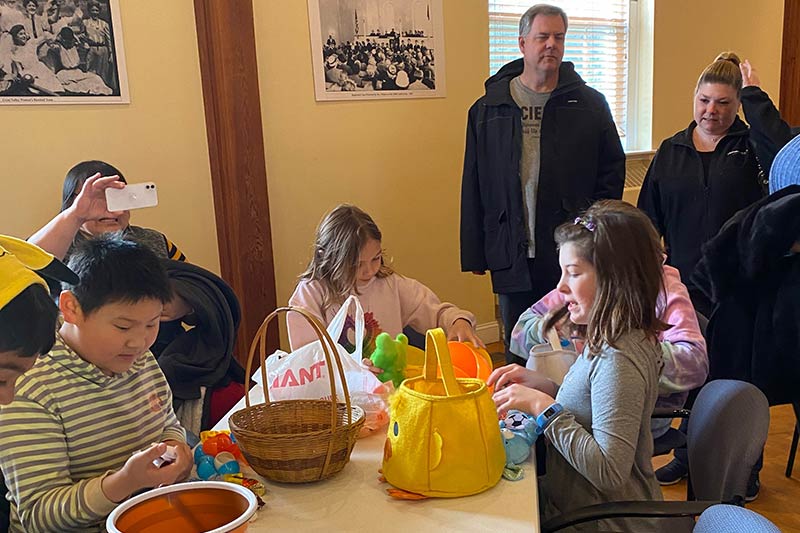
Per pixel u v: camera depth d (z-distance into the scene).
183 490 0.98
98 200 1.51
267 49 3.15
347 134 3.44
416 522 1.07
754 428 1.32
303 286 2.01
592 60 4.38
